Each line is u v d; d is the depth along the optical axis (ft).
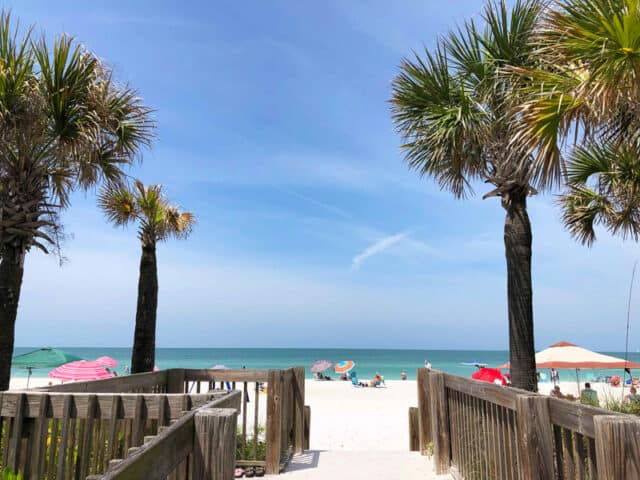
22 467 10.87
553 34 16.07
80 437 10.85
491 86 23.97
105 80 21.90
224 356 445.37
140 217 32.14
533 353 24.03
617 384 86.07
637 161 23.27
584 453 7.47
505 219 25.53
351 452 24.09
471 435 15.31
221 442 6.41
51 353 62.23
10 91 19.29
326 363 137.80
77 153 21.21
